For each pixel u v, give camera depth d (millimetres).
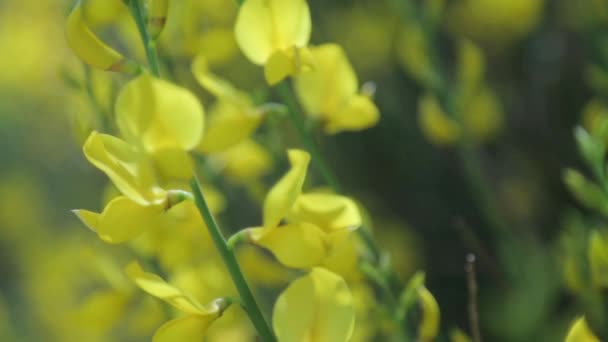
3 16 1588
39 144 1526
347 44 991
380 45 985
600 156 567
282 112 556
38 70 1560
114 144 466
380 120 938
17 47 1557
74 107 602
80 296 1312
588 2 887
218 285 604
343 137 947
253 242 479
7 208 1451
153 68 484
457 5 1002
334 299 468
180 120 465
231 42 591
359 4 998
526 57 971
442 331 819
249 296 482
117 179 465
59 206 1458
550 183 868
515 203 871
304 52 491
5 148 1533
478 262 815
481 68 738
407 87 950
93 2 538
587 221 716
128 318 1122
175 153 466
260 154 623
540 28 978
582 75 916
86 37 482
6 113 1543
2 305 1256
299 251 477
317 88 558
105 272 597
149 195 471
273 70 492
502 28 990
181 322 478
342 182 947
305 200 484
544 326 736
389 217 915
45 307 1297
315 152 562
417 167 918
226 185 655
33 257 1427
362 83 967
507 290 778
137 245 603
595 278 562
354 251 542
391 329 570
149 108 462
